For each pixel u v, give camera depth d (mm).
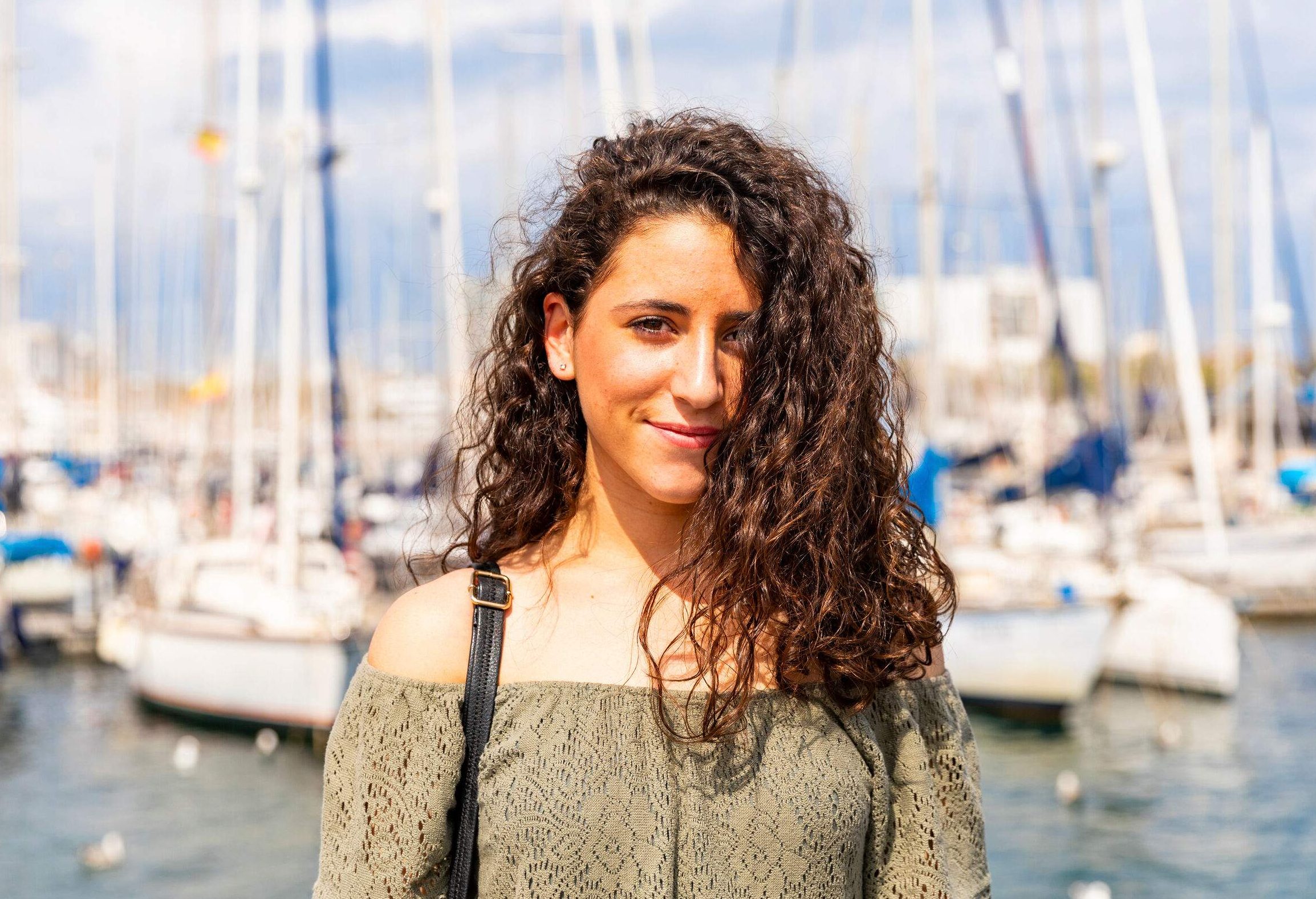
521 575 1426
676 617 1411
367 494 20516
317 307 15789
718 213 1374
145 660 13992
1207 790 11156
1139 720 13945
